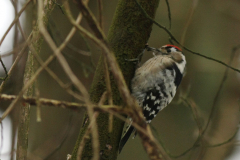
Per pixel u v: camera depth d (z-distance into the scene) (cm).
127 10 725
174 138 1298
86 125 676
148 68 869
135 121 401
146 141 391
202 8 1410
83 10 419
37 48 552
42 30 382
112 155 681
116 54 725
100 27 452
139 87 820
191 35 1364
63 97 1166
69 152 1124
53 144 1133
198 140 842
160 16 1347
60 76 1191
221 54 1370
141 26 723
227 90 1373
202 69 1356
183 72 959
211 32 1391
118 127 688
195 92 1342
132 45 724
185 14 1348
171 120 1332
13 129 502
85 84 1205
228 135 1321
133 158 1250
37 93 387
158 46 1319
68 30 1216
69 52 1225
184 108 1331
